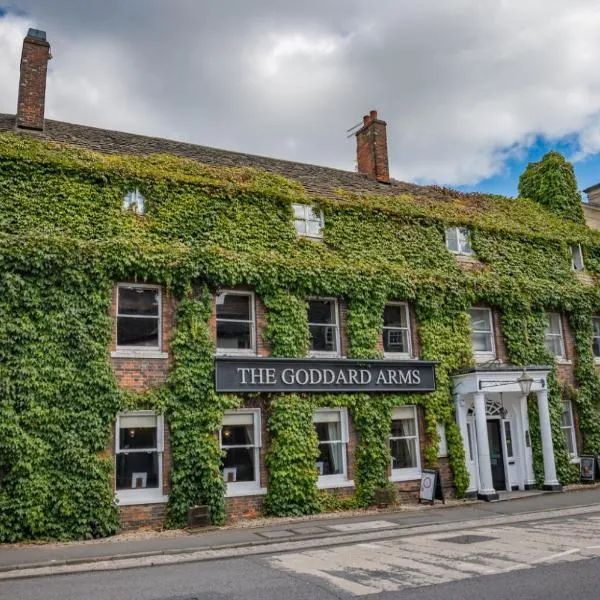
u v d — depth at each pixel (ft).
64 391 45.29
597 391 70.13
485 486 57.41
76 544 41.24
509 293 66.95
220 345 53.01
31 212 48.42
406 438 58.85
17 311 45.32
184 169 56.49
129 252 49.49
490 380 59.62
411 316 62.08
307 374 54.13
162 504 47.24
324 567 31.73
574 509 50.21
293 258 56.90
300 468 52.16
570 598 24.22
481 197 78.18
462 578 28.12
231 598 25.99
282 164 71.61
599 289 74.33
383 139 77.82
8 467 42.91
